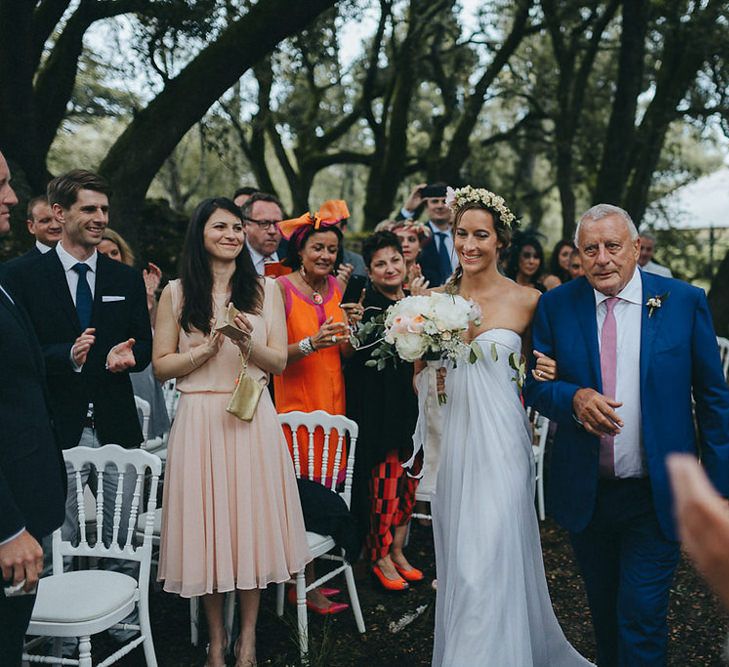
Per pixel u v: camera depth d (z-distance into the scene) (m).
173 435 3.17
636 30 10.53
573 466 2.67
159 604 4.03
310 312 4.02
